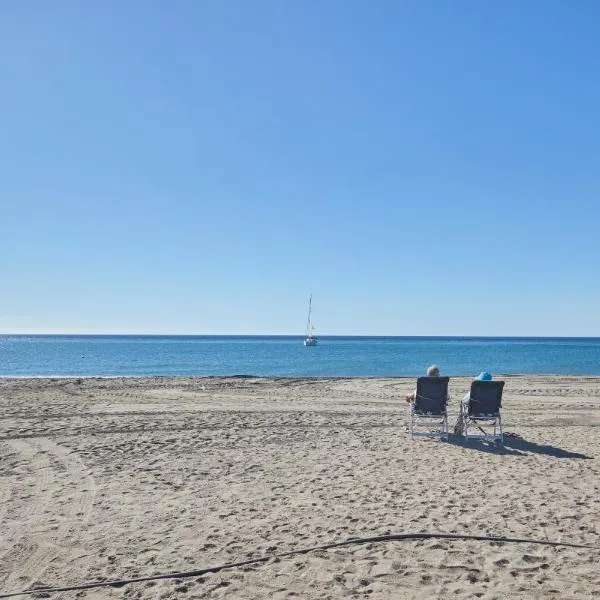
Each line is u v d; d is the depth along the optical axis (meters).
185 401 16.09
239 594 4.17
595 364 46.66
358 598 4.10
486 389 10.05
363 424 11.95
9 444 9.49
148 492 6.69
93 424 11.56
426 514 5.88
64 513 5.91
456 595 4.13
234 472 7.66
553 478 7.39
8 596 4.13
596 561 4.73
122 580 4.37
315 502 6.30
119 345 113.62
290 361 50.09
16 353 69.25
